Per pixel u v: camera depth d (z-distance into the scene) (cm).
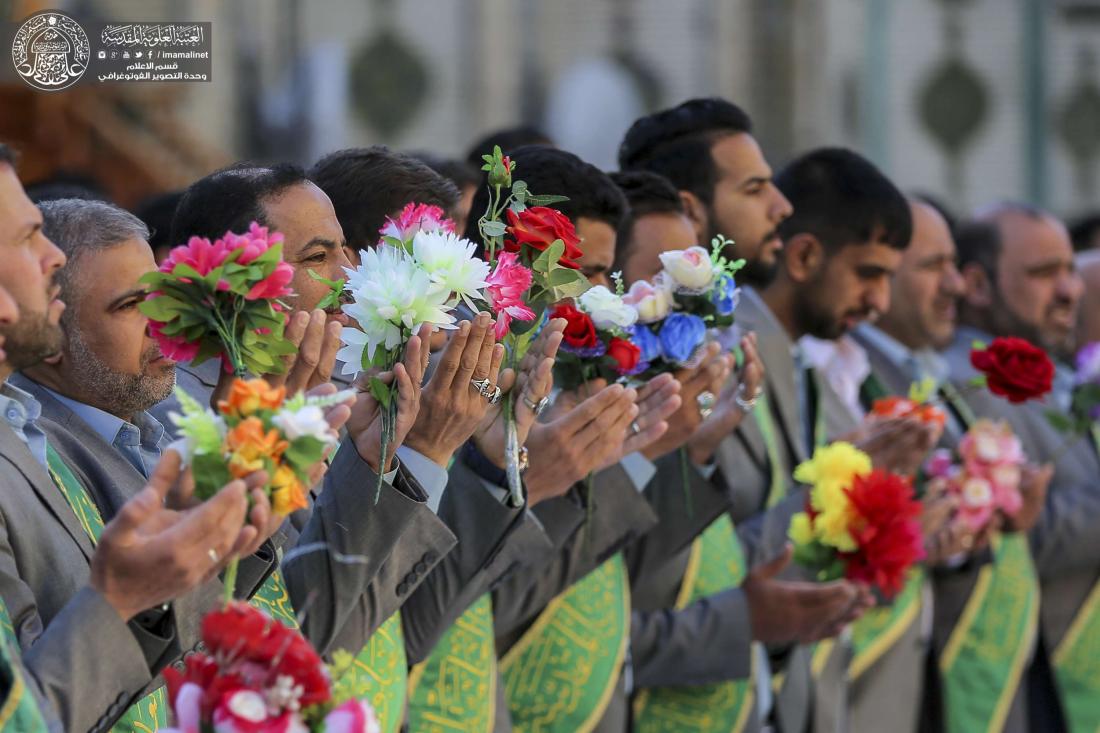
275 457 704
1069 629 1767
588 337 1020
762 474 1399
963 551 1560
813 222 1504
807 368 1517
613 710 1213
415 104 5959
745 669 1293
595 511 1126
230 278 745
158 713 837
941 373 1788
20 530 767
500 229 929
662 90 6062
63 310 826
